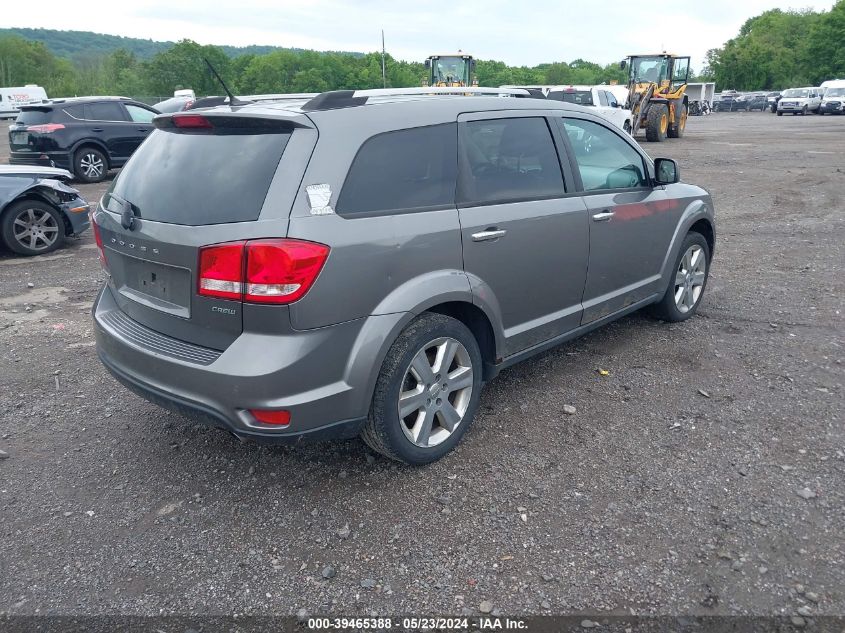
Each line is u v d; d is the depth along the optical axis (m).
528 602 2.55
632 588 2.61
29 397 4.30
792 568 2.69
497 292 3.63
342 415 2.99
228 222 2.80
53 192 8.23
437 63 26.11
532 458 3.51
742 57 93.81
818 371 4.49
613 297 4.55
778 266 7.28
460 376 3.49
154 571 2.76
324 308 2.83
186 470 3.47
